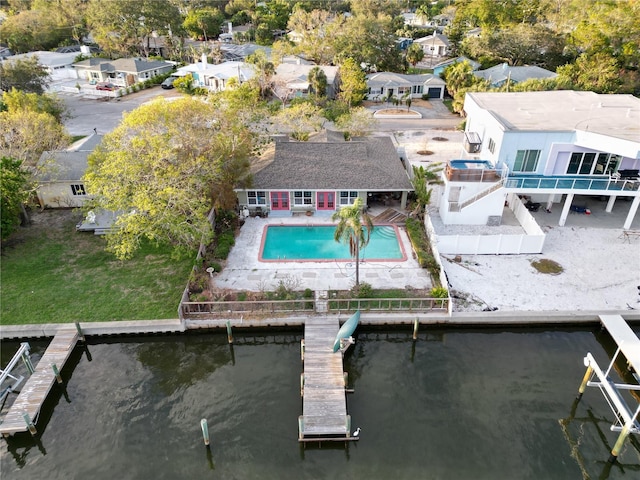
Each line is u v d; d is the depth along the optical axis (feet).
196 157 98.99
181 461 63.10
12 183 97.96
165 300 88.89
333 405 68.33
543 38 244.22
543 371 76.59
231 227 110.83
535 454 63.52
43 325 82.99
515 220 113.60
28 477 61.67
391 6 390.01
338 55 248.32
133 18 285.43
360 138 146.51
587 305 85.66
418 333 84.74
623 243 104.63
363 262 98.78
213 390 74.02
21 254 102.83
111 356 81.15
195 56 279.28
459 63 213.46
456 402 71.00
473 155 124.36
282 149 121.39
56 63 263.08
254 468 61.93
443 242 99.55
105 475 61.62
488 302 86.69
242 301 85.40
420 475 60.59
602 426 67.67
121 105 213.46
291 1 410.31
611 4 252.21
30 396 70.85
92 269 98.17
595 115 117.70
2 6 414.62
